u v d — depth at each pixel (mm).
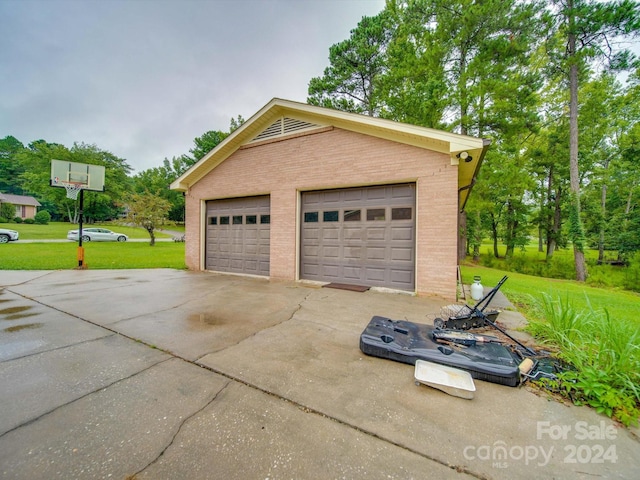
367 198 6539
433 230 5629
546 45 12359
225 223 8977
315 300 5266
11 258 10797
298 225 7340
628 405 1965
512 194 16016
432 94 10062
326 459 1523
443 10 11812
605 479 1418
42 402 2006
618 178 17344
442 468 1477
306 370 2543
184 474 1412
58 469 1426
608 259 17578
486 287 7797
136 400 2049
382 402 2062
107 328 3605
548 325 3326
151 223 19375
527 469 1479
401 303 5086
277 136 7520
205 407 1976
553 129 16438
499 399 2121
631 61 11898
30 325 3693
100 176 10500
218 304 4910
